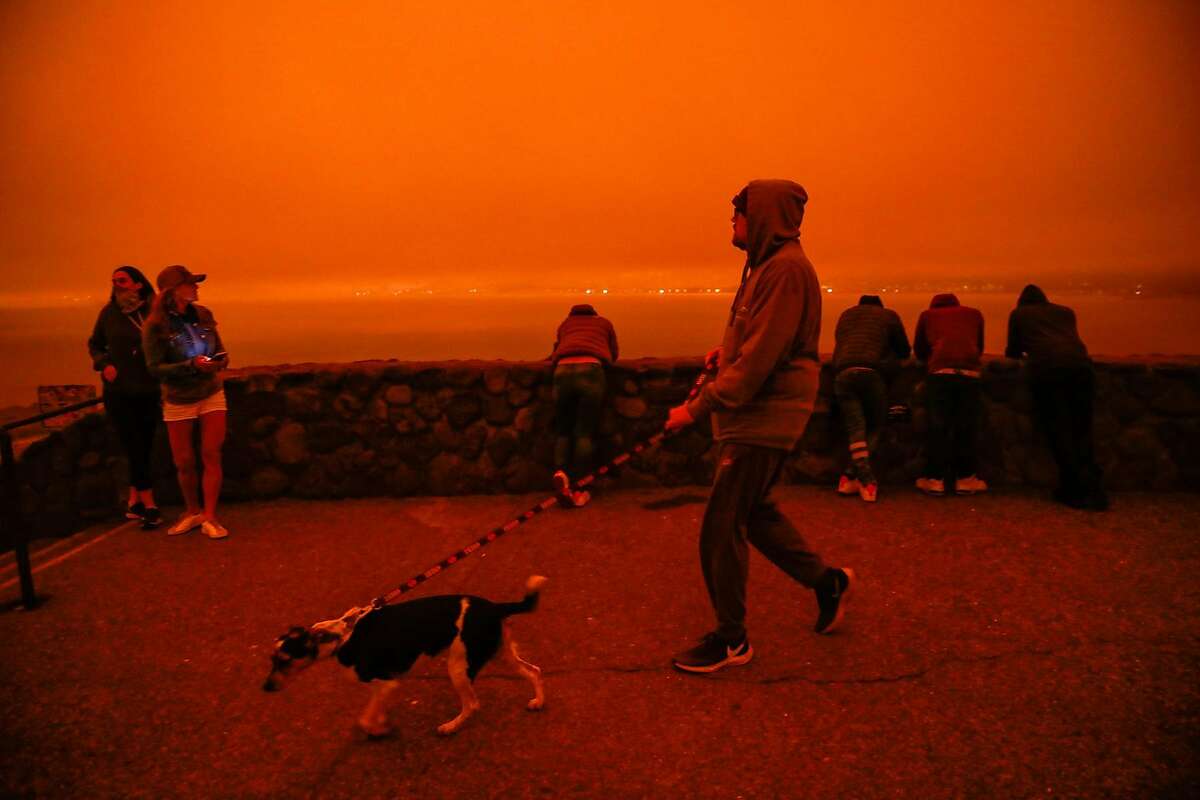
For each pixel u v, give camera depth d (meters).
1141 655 3.05
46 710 2.92
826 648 3.21
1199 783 2.24
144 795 2.38
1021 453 5.48
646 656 3.21
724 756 2.49
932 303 5.49
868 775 2.36
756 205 2.85
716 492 2.90
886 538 4.50
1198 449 5.27
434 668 3.18
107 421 5.44
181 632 3.59
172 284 4.68
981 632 3.30
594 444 5.66
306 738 2.69
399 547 4.65
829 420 5.62
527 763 2.49
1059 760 2.39
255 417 5.61
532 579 2.71
